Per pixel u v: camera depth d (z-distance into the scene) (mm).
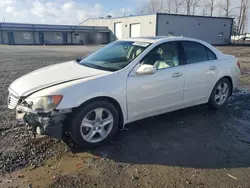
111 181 2660
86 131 3338
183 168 2938
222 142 3639
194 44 4570
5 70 10000
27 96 3137
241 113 4910
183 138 3744
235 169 2938
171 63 4129
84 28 46344
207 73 4617
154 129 4062
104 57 4172
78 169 2877
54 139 3576
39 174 2764
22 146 3363
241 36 53594
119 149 3375
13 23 40281
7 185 2561
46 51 23078
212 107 5047
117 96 3453
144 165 2988
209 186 2598
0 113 4641
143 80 3691
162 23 36656
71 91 3104
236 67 5230
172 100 4168
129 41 4418
